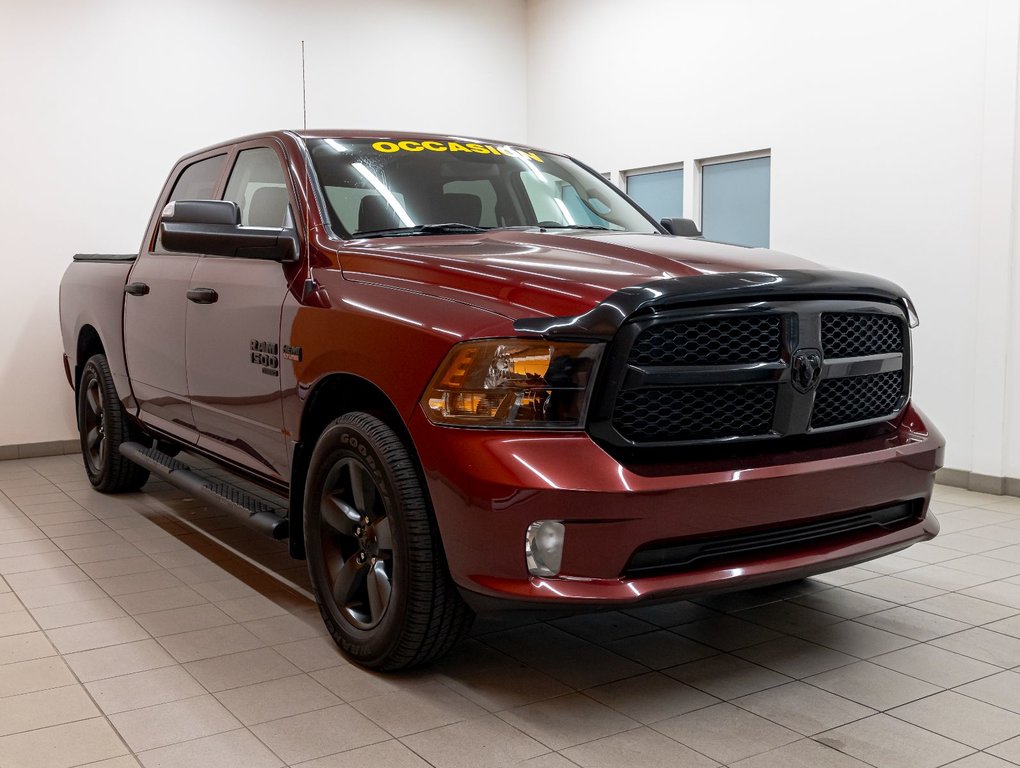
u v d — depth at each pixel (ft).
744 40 20.22
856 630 9.17
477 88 25.82
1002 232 15.52
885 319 8.26
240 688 7.84
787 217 19.47
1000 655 8.48
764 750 6.63
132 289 12.91
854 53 17.93
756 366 7.14
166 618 9.65
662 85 22.43
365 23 23.70
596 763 6.46
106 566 11.59
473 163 10.94
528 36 26.63
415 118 24.75
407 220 9.76
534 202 10.88
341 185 9.84
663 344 6.86
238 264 10.39
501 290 7.28
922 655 8.48
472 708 7.39
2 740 6.90
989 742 6.74
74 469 18.43
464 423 6.88
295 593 10.50
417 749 6.70
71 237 20.27
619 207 11.59
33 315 19.97
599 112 24.43
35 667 8.34
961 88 16.19
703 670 8.16
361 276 8.45
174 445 13.64
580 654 8.57
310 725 7.11
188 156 13.12
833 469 7.39
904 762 6.43
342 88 23.49
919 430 8.48
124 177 20.75
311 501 8.61
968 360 16.34
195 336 11.04
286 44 22.58
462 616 7.59
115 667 8.33
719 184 21.66
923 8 16.70
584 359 6.66
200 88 21.53
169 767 6.47
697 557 6.99
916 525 8.39
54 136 19.95
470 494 6.77
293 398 8.92
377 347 7.69
